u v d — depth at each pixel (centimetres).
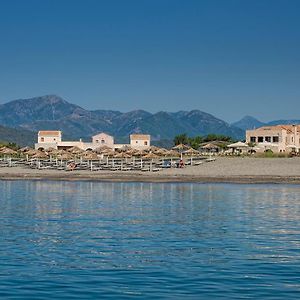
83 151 10662
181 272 2145
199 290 1880
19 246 2680
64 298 1780
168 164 8988
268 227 3334
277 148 13062
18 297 1788
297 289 1898
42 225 3422
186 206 4584
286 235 3031
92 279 2031
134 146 14325
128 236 2992
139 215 3956
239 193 5834
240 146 12044
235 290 1881
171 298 1783
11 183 7431
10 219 3722
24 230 3203
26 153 10281
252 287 1922
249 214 4009
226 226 3381
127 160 9519
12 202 4919
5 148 10881
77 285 1947
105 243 2777
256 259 2388
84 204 4762
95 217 3841
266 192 5953
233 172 8206
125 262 2322
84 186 6925
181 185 7006
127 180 7706
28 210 4278
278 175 7825
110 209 4375
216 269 2198
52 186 6925
